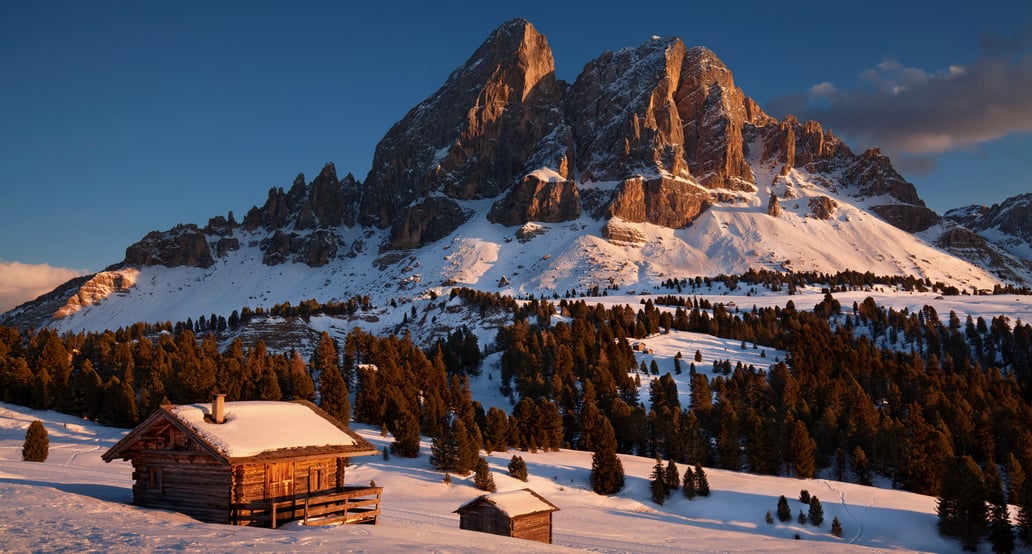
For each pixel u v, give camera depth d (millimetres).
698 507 99625
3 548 24391
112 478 61625
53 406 136750
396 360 177000
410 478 98125
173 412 37094
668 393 161125
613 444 105875
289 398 150000
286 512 35562
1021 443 129375
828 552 74125
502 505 53156
